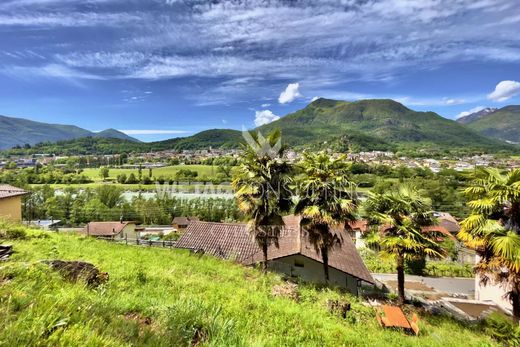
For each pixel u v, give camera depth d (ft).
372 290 67.46
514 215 32.81
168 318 13.62
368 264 101.65
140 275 25.40
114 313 12.44
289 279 46.78
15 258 23.61
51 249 32.60
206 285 27.78
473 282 90.02
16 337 8.55
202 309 15.93
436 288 83.76
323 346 19.27
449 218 149.38
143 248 50.42
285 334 19.51
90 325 10.50
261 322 20.65
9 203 61.26
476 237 34.58
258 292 29.96
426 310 45.83
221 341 12.96
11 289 12.07
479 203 33.73
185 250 53.67
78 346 8.98
